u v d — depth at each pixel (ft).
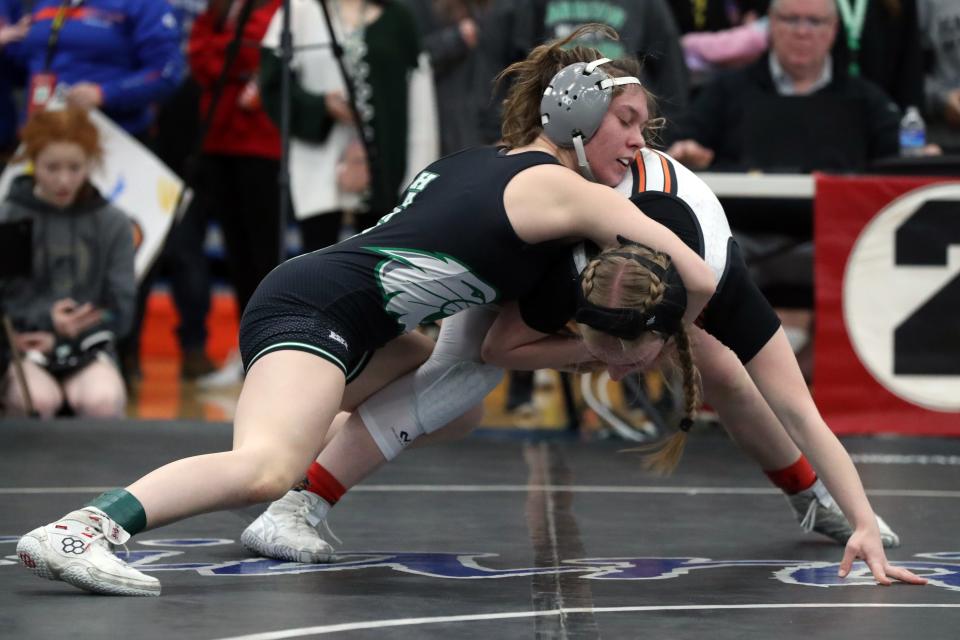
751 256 31.58
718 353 17.38
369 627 13.10
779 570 16.55
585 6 34.06
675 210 15.99
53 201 32.42
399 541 18.48
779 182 30.50
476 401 17.66
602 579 15.81
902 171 31.17
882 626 13.37
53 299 32.53
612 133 15.99
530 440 30.17
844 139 32.17
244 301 40.68
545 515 20.83
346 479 17.48
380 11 35.94
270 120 35.60
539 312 16.28
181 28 46.70
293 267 16.14
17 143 37.58
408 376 17.61
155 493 14.64
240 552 17.51
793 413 16.19
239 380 45.68
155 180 34.71
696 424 32.40
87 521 14.56
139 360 46.19
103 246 32.76
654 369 18.47
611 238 15.38
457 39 39.47
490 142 34.71
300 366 15.33
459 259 15.76
